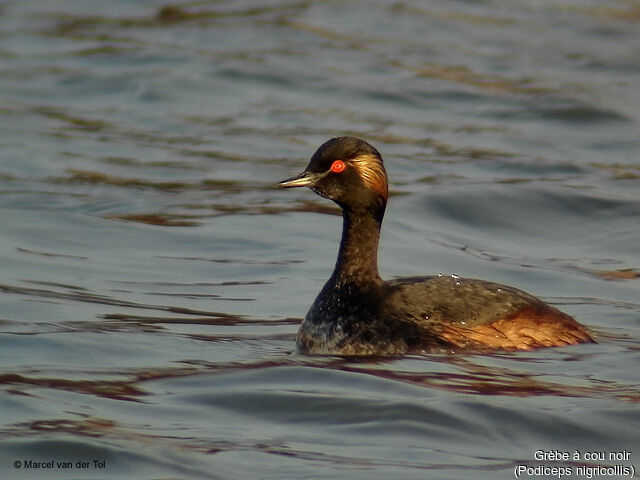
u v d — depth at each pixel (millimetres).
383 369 11375
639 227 18766
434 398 10531
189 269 16297
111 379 11305
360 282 12203
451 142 24250
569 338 12141
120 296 14789
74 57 29734
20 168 21641
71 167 21922
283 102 27031
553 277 16125
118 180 21188
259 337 13016
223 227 18469
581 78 28609
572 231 18938
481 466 9281
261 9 33875
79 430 9805
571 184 20969
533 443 9773
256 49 30453
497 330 11898
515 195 20094
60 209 19250
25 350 12203
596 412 10289
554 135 24828
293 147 23688
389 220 18766
